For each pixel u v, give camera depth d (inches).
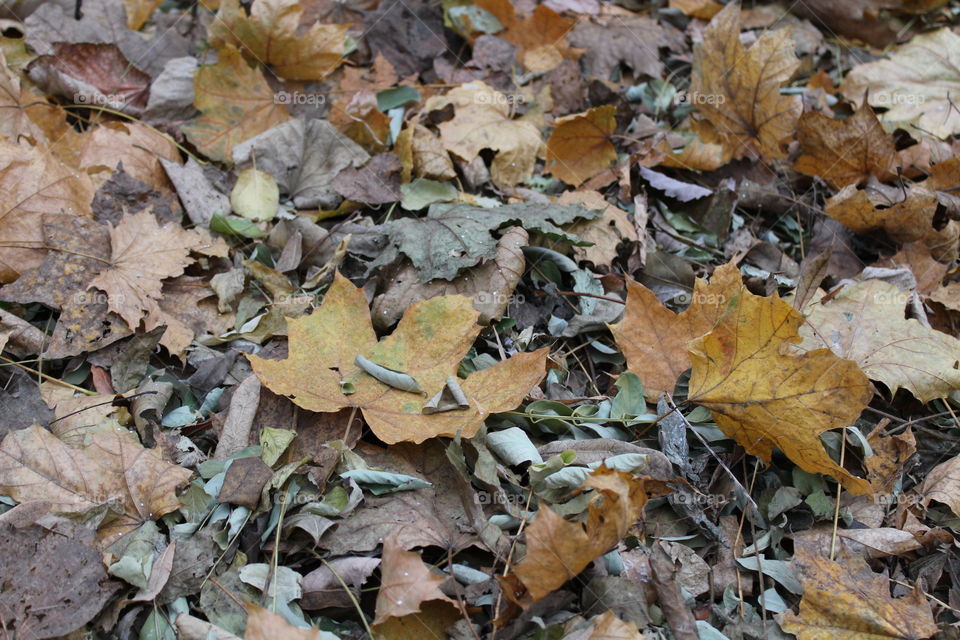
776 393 61.4
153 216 76.9
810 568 60.5
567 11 113.3
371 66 104.0
